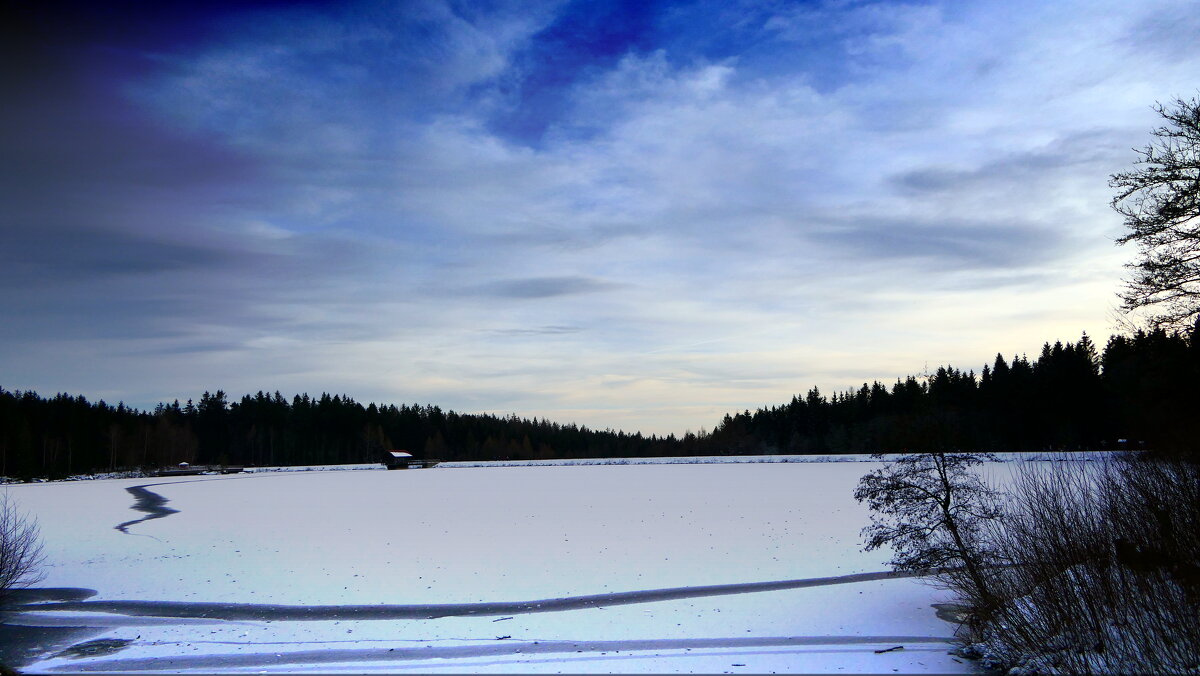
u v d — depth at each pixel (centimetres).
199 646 1353
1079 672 1028
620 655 1253
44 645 1374
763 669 1146
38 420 10931
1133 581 1119
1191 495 1077
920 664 1170
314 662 1238
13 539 1842
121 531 2998
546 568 2084
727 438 14550
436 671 1165
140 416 13900
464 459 14725
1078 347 7388
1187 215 1539
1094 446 4753
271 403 15138
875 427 10456
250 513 3669
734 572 1992
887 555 2197
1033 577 1262
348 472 8775
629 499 4078
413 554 2342
